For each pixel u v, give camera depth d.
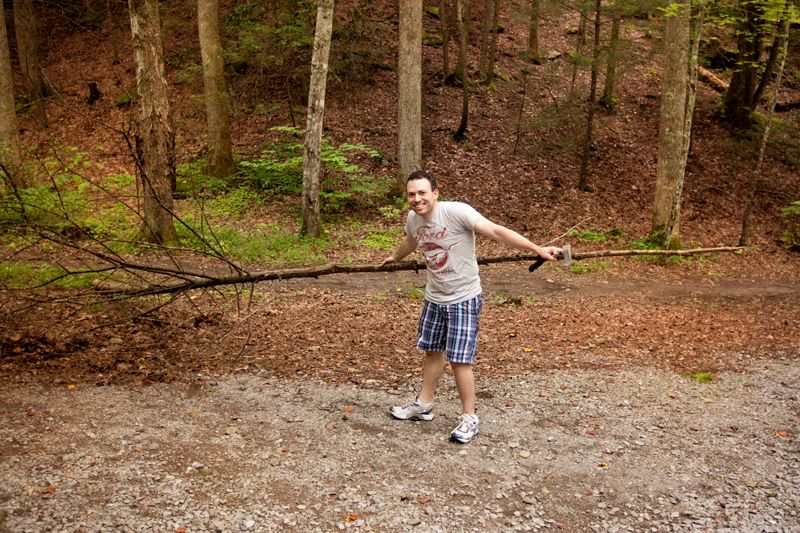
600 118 18.05
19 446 3.29
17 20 14.78
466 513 2.93
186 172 13.30
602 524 2.89
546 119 15.38
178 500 2.89
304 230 11.55
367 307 7.21
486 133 16.86
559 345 6.04
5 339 4.73
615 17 14.13
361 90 17.91
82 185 8.93
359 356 5.34
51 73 17.89
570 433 3.91
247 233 11.25
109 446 3.39
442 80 18.48
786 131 17.11
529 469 3.41
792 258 12.62
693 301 8.83
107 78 17.69
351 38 17.52
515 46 21.23
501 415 4.16
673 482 3.32
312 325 6.19
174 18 19.66
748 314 8.03
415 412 4.01
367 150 14.84
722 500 3.13
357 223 12.88
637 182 15.92
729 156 17.38
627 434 3.93
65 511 2.71
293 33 15.05
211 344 4.81
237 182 14.34
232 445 3.52
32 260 5.48
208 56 14.01
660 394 4.71
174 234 9.77
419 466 3.39
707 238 13.48
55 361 4.59
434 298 3.74
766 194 16.05
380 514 2.88
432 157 15.63
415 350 5.63
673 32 11.63
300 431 3.76
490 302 8.06
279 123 16.36
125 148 14.30
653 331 6.78
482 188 14.82
